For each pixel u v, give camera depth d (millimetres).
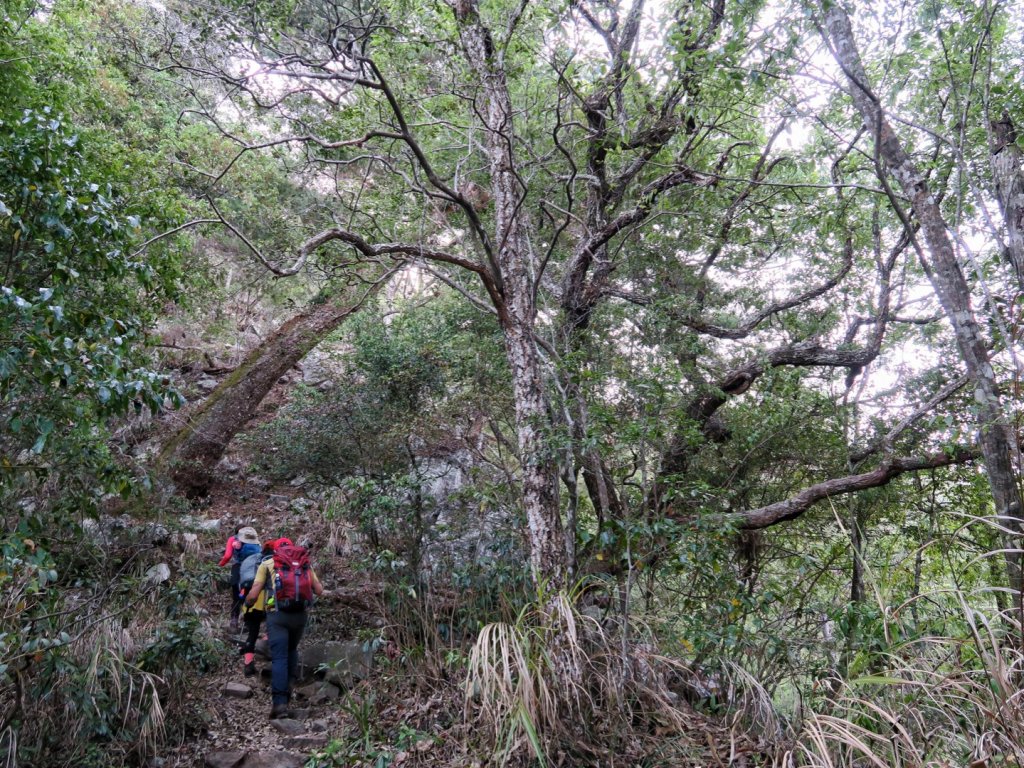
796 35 5945
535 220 9773
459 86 7863
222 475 10664
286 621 6043
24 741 4477
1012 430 5328
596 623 5164
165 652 5562
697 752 4727
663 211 8289
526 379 6266
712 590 6262
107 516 6758
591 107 7926
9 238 4672
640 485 6977
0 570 4078
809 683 5629
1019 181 6320
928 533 8125
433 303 10625
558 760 4453
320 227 9000
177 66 6520
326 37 7086
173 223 6836
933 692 3939
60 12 8570
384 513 7184
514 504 7504
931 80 7457
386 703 5844
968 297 5645
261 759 5156
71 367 4016
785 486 9016
